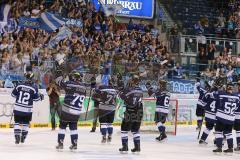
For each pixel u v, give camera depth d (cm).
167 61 2595
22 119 1576
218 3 3631
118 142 1762
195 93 2644
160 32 3284
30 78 1570
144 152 1552
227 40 3219
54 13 2759
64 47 2362
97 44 2648
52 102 2023
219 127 1584
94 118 2044
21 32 2527
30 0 2744
